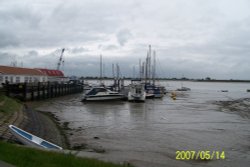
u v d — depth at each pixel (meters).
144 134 21.38
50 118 29.53
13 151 9.09
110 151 16.31
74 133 21.62
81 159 8.95
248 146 18.05
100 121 28.02
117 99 51.69
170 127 24.58
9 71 52.50
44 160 8.45
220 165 14.06
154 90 62.38
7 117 19.94
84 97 50.19
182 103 51.16
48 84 52.72
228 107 44.50
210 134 21.69
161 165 11.88
